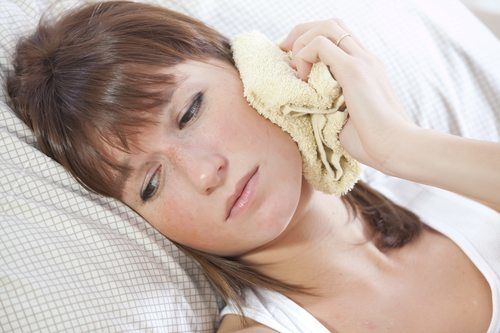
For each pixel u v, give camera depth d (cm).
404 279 99
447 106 125
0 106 98
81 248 91
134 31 92
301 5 126
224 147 86
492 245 102
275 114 88
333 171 93
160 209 91
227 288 99
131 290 91
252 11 124
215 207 87
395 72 123
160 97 87
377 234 104
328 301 97
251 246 92
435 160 77
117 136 87
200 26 98
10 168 95
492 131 127
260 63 90
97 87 88
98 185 94
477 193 76
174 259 99
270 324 93
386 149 80
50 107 93
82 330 84
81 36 94
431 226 105
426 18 131
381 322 95
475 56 130
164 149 87
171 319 94
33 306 83
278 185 87
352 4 128
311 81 88
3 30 106
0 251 86
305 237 99
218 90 89
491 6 155
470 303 96
